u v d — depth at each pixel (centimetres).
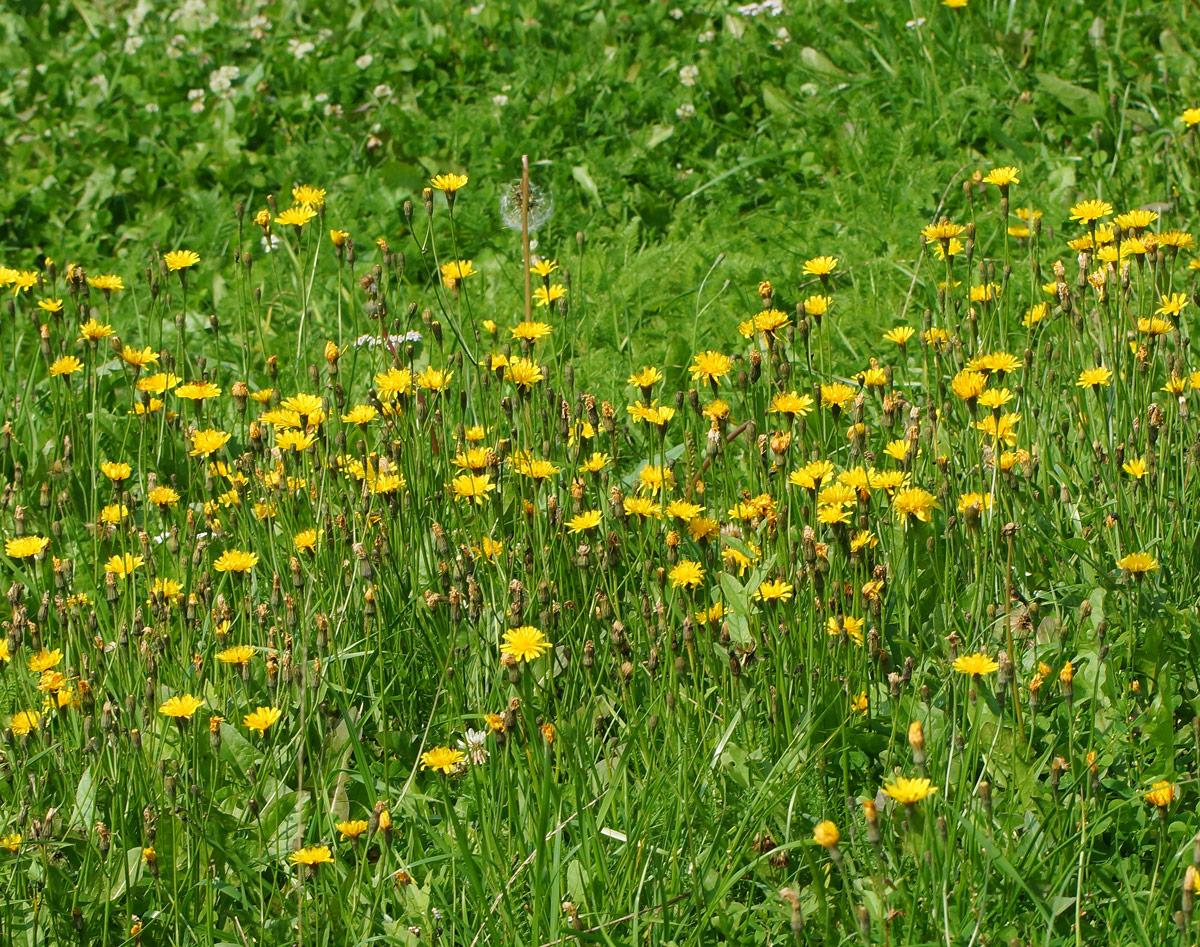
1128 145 718
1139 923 269
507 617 353
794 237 672
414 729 374
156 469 480
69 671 364
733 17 901
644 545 392
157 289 543
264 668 370
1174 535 385
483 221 731
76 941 299
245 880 310
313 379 470
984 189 680
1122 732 324
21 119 974
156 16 1098
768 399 482
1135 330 461
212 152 866
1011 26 814
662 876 293
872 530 385
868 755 332
